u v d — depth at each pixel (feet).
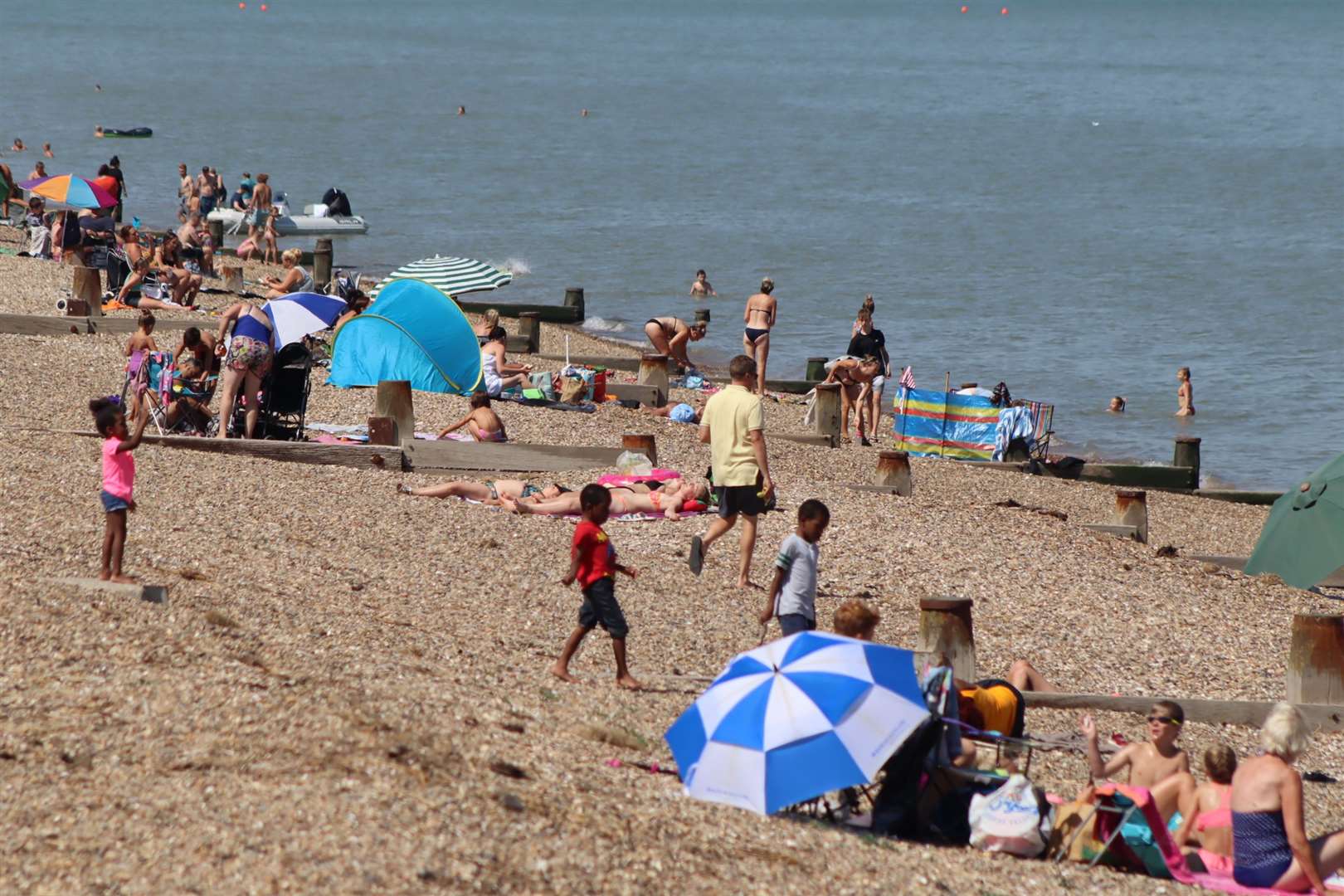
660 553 183.32
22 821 83.66
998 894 95.25
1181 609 184.85
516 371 280.10
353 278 422.82
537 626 146.00
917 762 106.73
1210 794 114.93
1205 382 427.74
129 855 81.00
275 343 209.77
